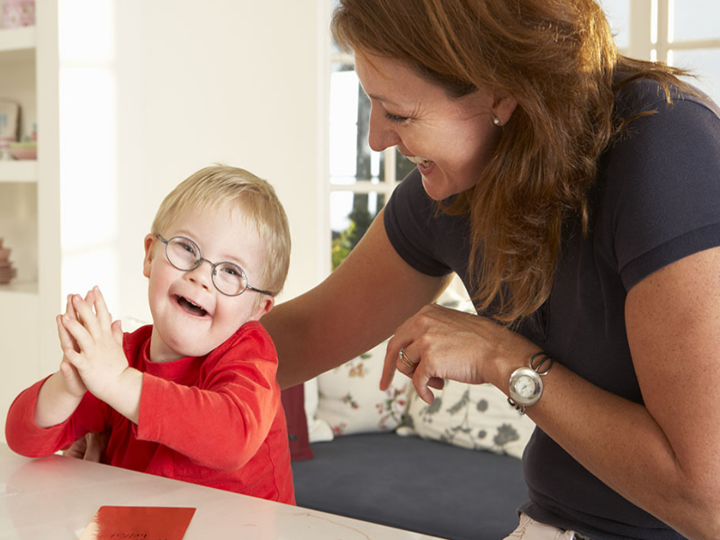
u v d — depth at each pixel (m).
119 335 1.00
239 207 1.16
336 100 3.45
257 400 1.06
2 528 0.79
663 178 0.84
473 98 0.92
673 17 2.99
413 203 1.27
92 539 0.76
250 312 1.18
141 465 1.13
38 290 3.15
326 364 1.42
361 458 2.81
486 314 1.17
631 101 0.91
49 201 3.05
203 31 3.38
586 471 1.03
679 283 0.81
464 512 2.36
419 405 3.07
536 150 0.91
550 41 0.87
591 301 0.96
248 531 0.79
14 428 1.04
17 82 3.46
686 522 0.83
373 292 1.36
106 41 3.20
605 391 0.94
